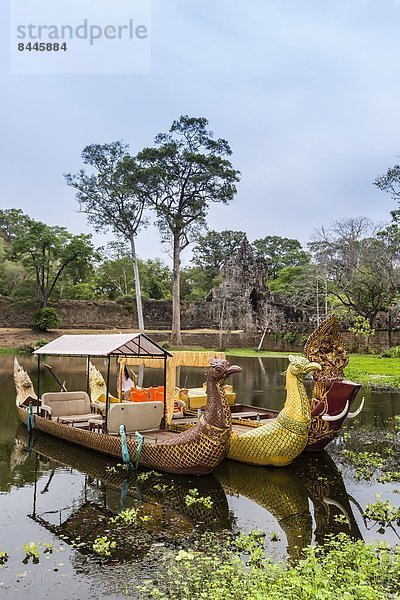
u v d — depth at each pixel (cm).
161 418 1013
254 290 4828
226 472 853
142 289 5972
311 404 978
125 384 1311
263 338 4378
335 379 964
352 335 4194
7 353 3541
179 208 4266
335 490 770
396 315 3738
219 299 4862
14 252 4316
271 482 806
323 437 963
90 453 966
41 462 906
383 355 3369
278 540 583
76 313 4888
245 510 686
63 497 727
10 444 1032
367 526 631
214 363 788
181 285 6638
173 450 797
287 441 836
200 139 4166
